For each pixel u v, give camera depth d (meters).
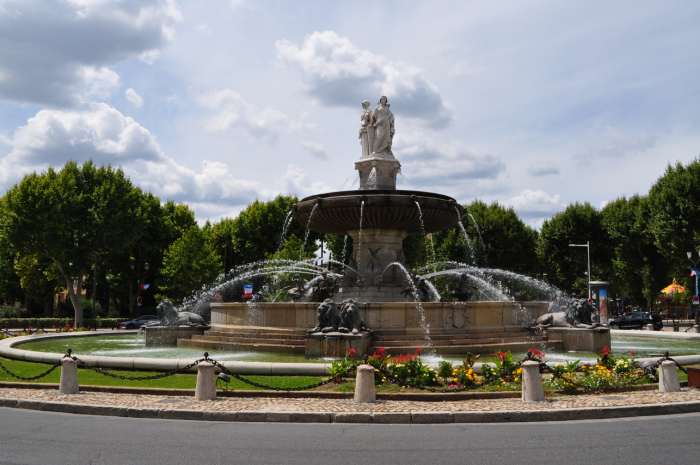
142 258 54.09
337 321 15.05
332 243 52.91
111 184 43.97
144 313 54.97
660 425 8.55
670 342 22.28
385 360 11.21
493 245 51.84
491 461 6.46
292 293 20.19
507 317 18.00
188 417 9.16
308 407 9.45
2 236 41.12
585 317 18.20
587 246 50.16
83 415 9.47
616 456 6.65
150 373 12.86
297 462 6.45
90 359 13.45
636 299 55.41
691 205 41.44
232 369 12.08
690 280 52.78
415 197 18.70
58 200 41.38
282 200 58.34
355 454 6.80
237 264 59.47
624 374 11.44
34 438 7.67
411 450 7.00
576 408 9.26
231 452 6.90
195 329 19.53
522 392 10.12
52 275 46.50
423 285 20.41
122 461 6.47
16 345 19.67
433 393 10.32
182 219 58.41
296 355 15.27
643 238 48.69
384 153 21.64
